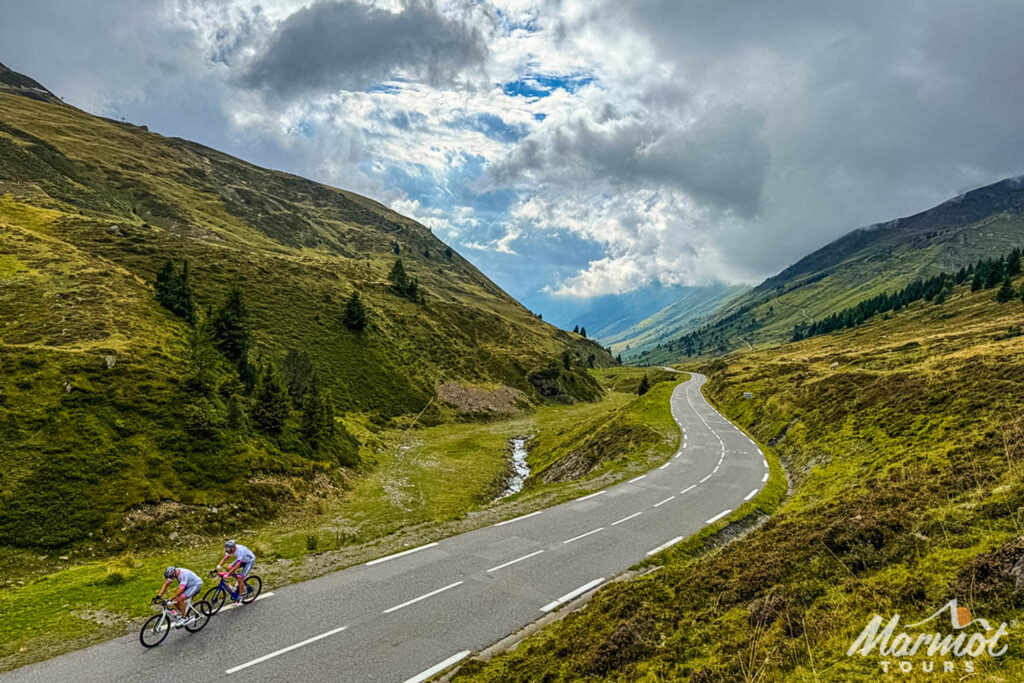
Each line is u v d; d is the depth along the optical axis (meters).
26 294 49.47
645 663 11.72
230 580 17.02
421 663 14.03
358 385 75.56
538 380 117.06
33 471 29.06
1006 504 13.91
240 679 13.18
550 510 27.89
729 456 42.66
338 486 41.91
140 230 89.62
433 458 58.53
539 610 17.03
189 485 32.88
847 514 17.72
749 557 16.44
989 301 114.69
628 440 50.75
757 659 10.35
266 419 43.03
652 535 23.91
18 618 16.27
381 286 115.69
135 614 16.70
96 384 37.06
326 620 16.19
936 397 33.53
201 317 62.22
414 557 21.33
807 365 81.88
